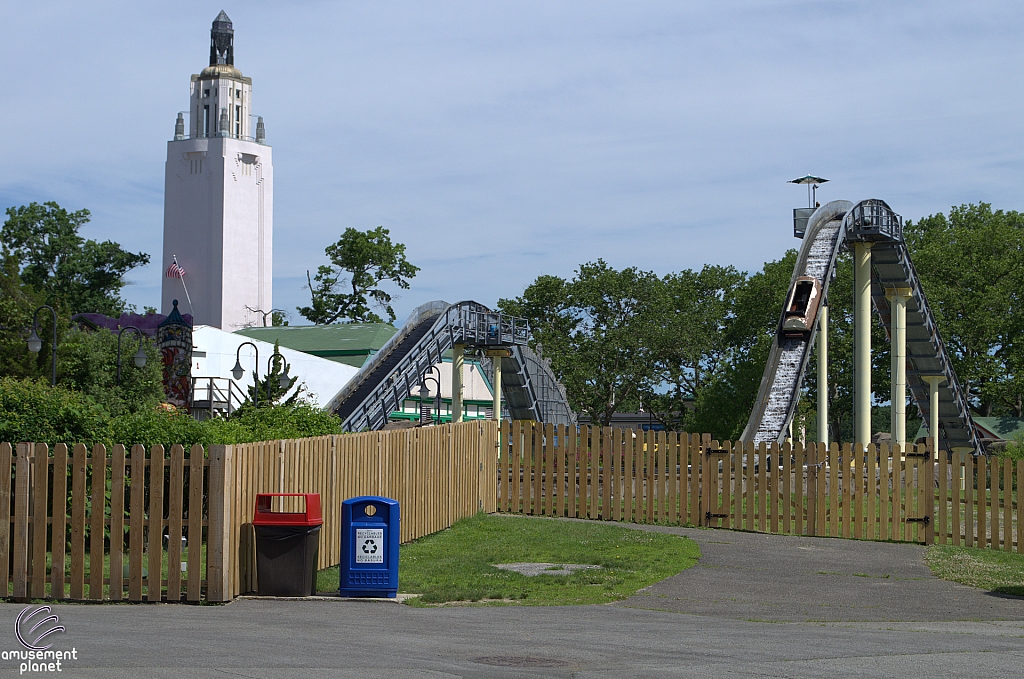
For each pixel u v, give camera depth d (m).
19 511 13.80
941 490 20.91
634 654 10.13
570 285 98.44
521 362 61.50
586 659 9.84
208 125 150.25
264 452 14.74
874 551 19.55
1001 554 19.59
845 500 21.75
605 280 96.12
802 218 52.62
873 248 46.81
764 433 40.12
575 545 19.31
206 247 144.38
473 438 23.78
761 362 78.44
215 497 13.59
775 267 83.31
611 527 22.11
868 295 45.38
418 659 9.72
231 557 13.80
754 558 18.27
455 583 15.25
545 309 99.06
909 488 21.17
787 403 41.25
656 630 11.70
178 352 46.50
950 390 55.03
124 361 38.09
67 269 106.69
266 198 149.25
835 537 21.64
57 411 17.25
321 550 16.55
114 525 13.73
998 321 76.19
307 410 26.59
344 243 114.75
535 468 24.88
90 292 106.56
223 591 13.57
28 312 33.56
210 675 8.72
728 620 12.69
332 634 11.17
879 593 15.02
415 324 54.12
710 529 22.55
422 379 52.03
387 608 13.34
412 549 18.80
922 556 19.00
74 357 36.44
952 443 57.53
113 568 13.70
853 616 13.20
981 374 76.62
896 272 47.38
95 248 109.38
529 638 11.05
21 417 17.05
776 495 22.36
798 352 43.75
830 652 10.30
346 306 115.44
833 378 80.50
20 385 17.59
